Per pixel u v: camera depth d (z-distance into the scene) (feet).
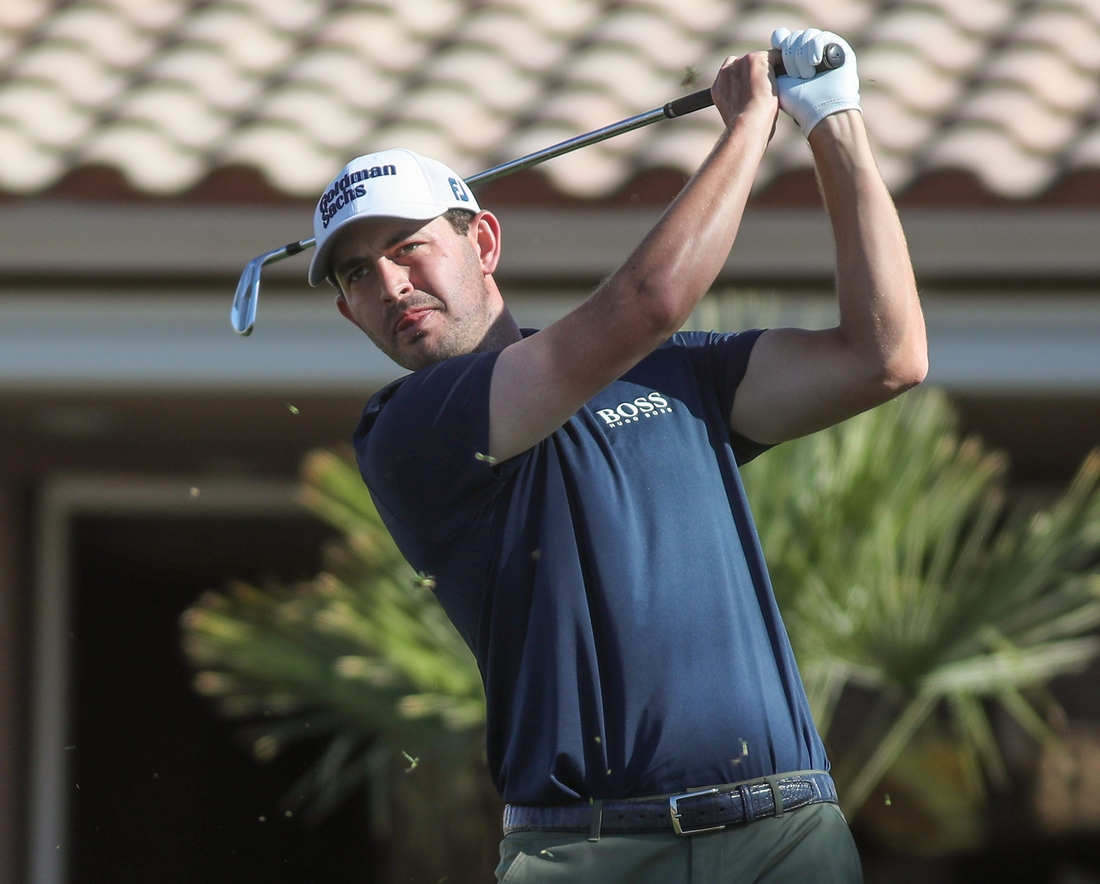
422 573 30.73
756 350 30.78
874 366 29.40
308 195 60.64
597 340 27.02
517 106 66.08
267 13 73.41
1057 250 60.34
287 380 61.82
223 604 58.90
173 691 84.38
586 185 60.13
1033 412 66.28
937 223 60.34
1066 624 54.19
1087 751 75.61
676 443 29.22
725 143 28.66
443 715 55.21
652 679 27.09
